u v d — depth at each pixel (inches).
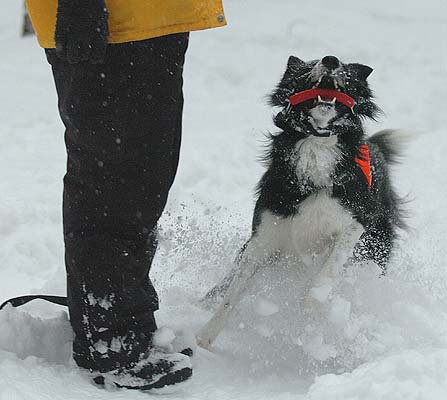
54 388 225.6
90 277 236.5
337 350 269.3
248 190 511.8
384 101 758.5
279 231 304.8
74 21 206.4
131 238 241.0
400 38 1077.1
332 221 295.9
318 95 285.4
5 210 430.6
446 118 714.2
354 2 1354.6
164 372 239.8
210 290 332.8
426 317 290.5
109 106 225.6
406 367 227.0
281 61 951.0
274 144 303.6
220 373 263.1
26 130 631.8
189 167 536.4
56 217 442.6
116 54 222.1
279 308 304.0
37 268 378.0
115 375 239.9
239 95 803.4
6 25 1253.7
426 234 427.8
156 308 255.0
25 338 258.1
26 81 826.8
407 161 584.1
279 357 280.5
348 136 294.2
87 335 240.7
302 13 1214.9
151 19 221.0
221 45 1013.8
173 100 234.7
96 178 232.8
